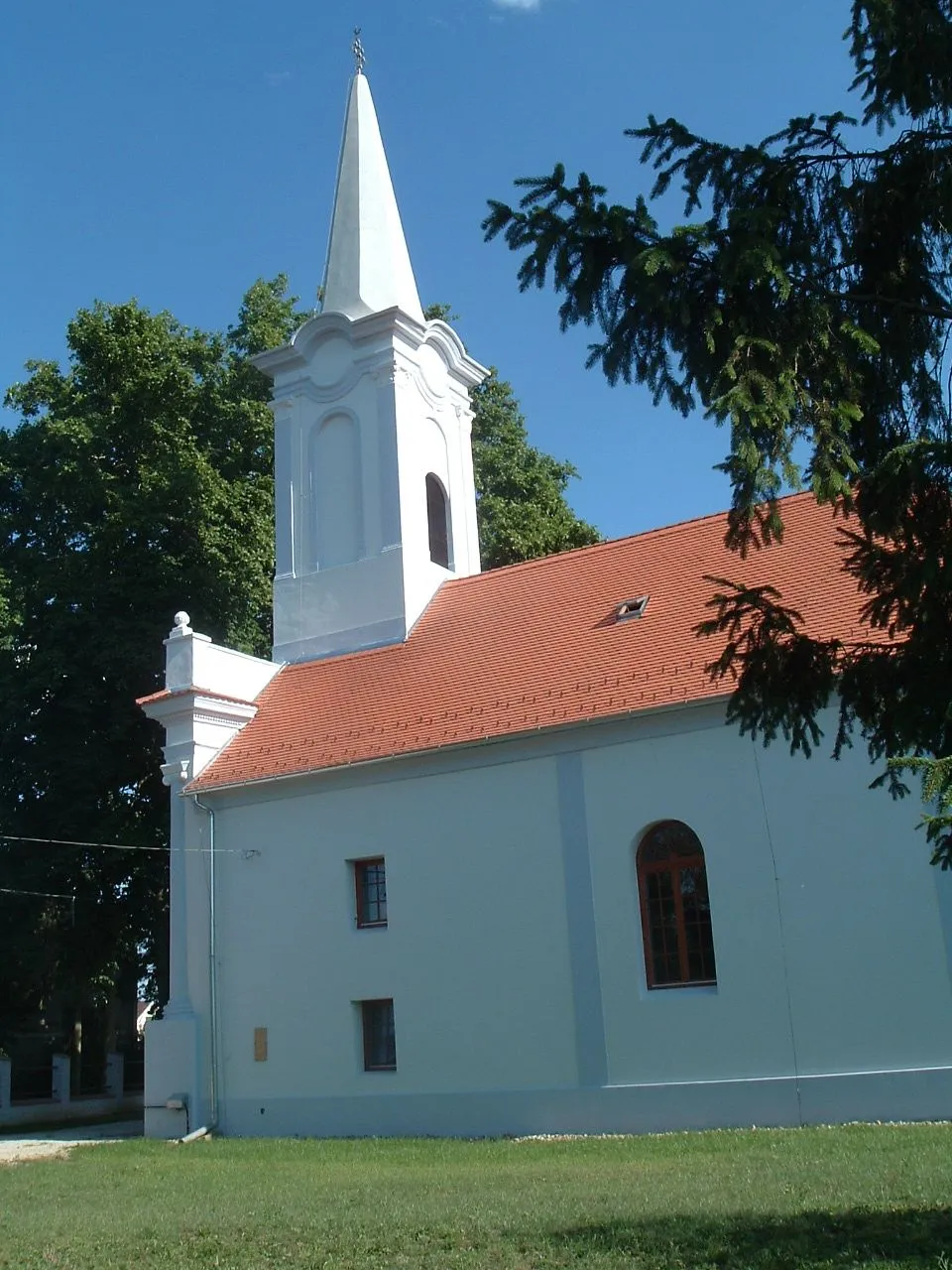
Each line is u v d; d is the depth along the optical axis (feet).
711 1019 65.77
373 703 87.04
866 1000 61.82
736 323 28.37
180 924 86.84
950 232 29.19
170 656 92.17
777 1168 45.50
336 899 80.74
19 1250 37.99
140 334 120.57
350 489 101.30
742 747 67.72
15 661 109.19
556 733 73.61
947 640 26.61
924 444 25.63
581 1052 69.51
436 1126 73.51
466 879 75.72
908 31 27.73
